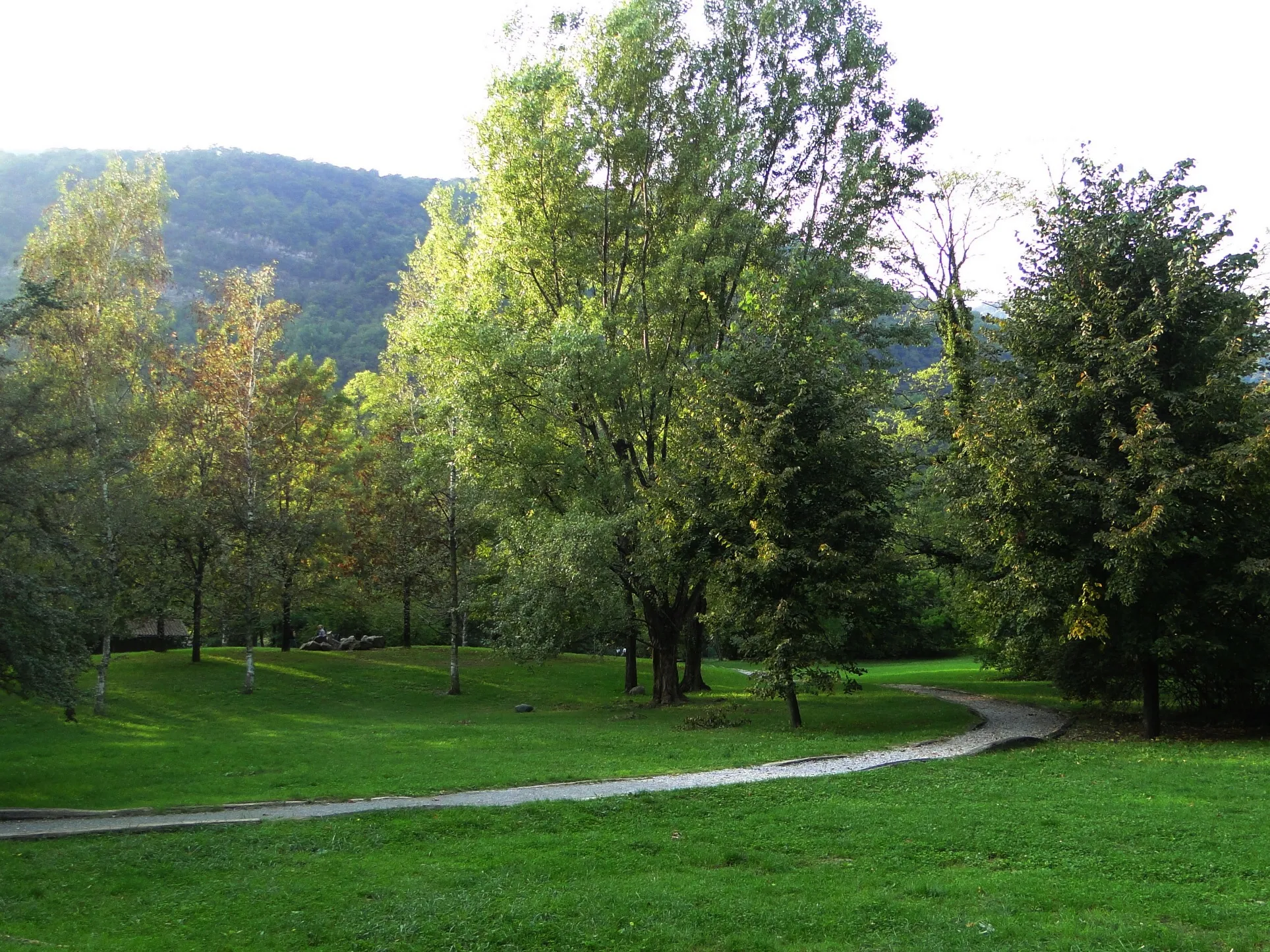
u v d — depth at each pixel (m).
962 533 27.28
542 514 33.41
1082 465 21.88
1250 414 22.14
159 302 43.31
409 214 158.25
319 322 99.88
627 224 33.28
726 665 62.50
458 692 42.53
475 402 31.36
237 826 14.84
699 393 28.11
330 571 50.69
